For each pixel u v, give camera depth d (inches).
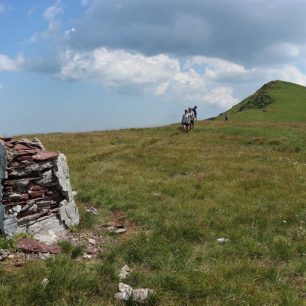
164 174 973.8
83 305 350.6
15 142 557.0
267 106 6230.3
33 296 356.5
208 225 599.2
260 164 1097.4
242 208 687.7
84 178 864.3
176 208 674.2
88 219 593.9
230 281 407.8
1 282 381.7
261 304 373.1
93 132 2058.3
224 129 2037.4
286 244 527.8
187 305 361.7
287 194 791.1
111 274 410.0
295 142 1622.8
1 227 494.3
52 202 557.9
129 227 592.7
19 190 519.8
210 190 805.2
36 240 497.7
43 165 549.3
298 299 382.9
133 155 1226.0
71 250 478.3
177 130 2071.9
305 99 6692.9
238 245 525.0
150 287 391.2
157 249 486.6
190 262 453.1
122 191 767.1
